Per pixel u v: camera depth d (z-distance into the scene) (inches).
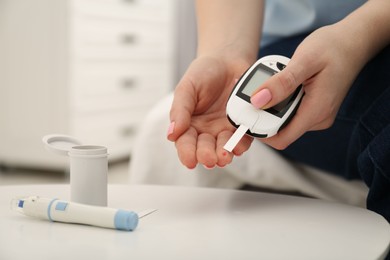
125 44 103.2
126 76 104.2
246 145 32.4
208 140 32.5
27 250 26.9
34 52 92.3
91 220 29.1
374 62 38.0
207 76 35.3
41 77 92.3
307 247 27.7
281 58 33.6
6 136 96.0
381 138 33.4
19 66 93.6
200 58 36.9
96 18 94.9
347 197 42.5
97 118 97.7
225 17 40.3
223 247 27.5
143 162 46.3
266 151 43.6
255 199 34.2
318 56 32.6
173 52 116.7
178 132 32.9
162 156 46.0
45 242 27.6
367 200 34.9
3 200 33.2
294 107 32.2
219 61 36.9
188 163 31.9
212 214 31.4
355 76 34.7
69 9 88.9
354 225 30.4
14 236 28.2
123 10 101.6
